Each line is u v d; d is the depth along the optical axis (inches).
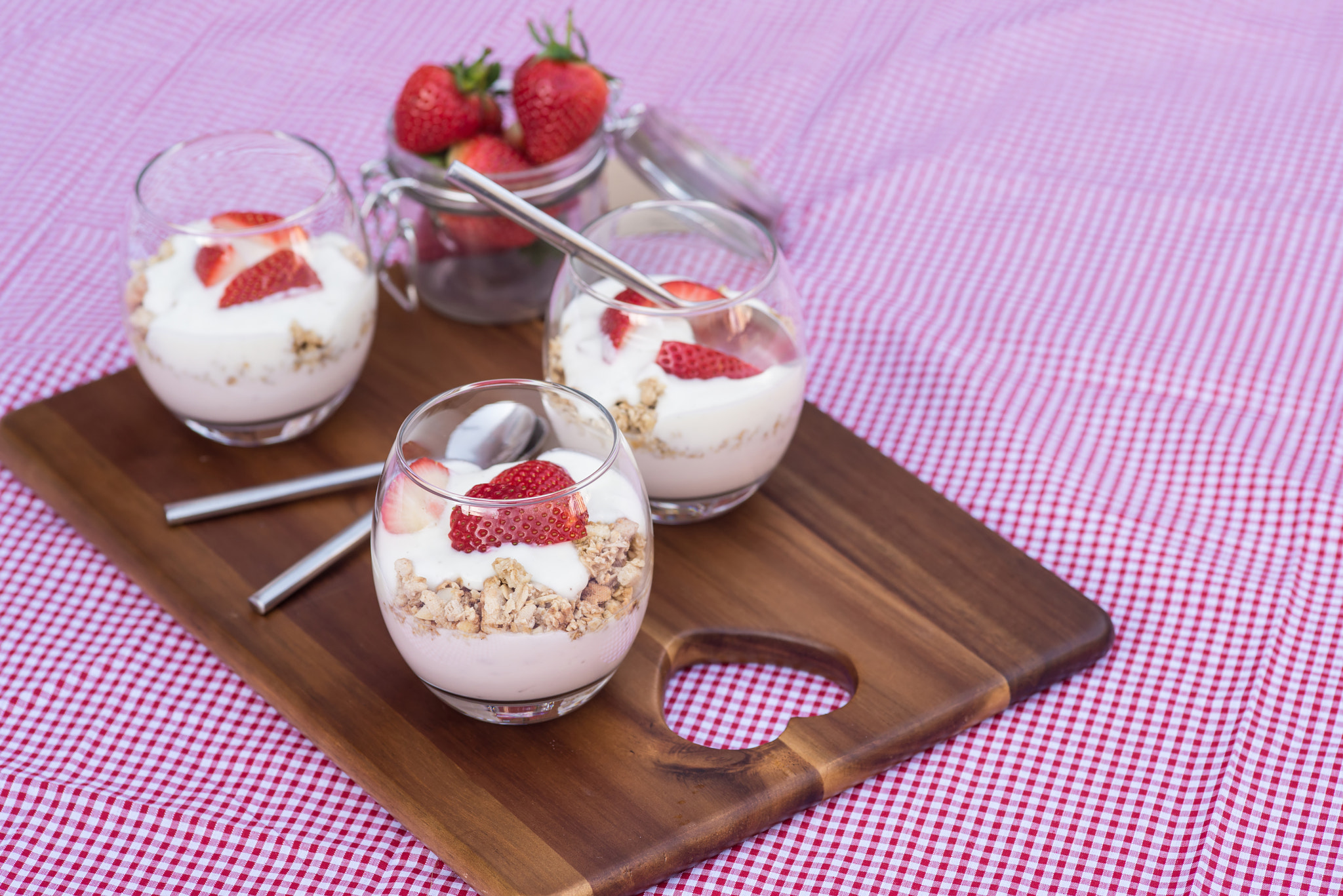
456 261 56.1
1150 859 49.5
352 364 54.1
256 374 53.1
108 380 55.7
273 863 49.5
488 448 49.1
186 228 52.9
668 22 67.6
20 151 63.2
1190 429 55.6
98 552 53.5
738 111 64.6
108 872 49.4
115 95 64.9
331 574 52.2
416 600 48.4
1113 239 60.1
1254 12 67.0
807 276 59.2
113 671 51.8
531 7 67.9
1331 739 50.8
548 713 49.9
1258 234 60.0
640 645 51.2
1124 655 51.9
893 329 57.3
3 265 60.2
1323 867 49.4
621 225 52.6
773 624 51.5
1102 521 53.7
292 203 54.6
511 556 48.4
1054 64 65.6
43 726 51.1
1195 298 58.5
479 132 55.6
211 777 50.5
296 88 65.3
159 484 53.7
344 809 50.1
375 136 63.9
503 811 49.2
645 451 51.6
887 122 64.1
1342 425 55.8
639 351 51.4
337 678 50.8
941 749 50.8
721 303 51.2
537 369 55.9
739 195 58.4
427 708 50.4
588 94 55.1
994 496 54.2
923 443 55.3
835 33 67.1
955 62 65.6
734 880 49.4
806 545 52.6
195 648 52.1
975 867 49.4
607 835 48.9
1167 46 66.0
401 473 48.6
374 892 49.3
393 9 67.8
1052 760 50.6
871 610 51.7
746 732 51.1
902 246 60.1
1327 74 64.9
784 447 52.7
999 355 57.2
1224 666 51.7
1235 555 53.4
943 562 52.4
